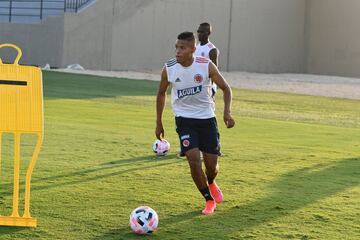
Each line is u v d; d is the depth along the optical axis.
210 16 97.50
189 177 21.50
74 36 83.81
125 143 28.19
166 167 23.12
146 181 20.69
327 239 15.06
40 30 86.38
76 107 41.88
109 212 16.80
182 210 17.28
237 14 101.06
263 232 15.48
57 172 21.50
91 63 85.19
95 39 85.25
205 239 14.77
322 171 23.69
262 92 64.25
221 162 24.73
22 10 93.31
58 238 14.54
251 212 17.31
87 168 22.39
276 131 35.19
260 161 25.30
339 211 17.70
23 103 14.95
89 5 84.75
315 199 19.06
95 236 14.75
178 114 17.12
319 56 109.75
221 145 29.03
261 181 21.44
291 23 109.00
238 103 51.47
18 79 14.97
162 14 91.56
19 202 17.44
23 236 14.59
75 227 15.40
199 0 95.81
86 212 16.73
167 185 20.20
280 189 20.30
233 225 16.00
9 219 15.29
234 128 35.56
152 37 90.69
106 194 18.73
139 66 89.62
